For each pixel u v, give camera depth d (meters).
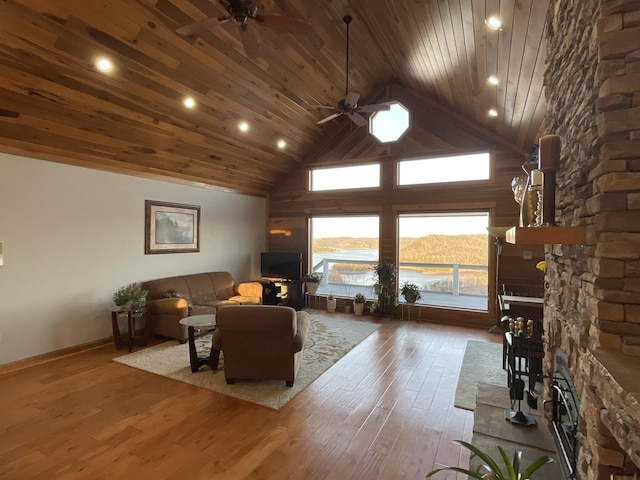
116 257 4.87
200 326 3.75
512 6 2.64
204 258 6.36
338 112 4.59
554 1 2.40
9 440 2.50
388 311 6.37
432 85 5.29
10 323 3.79
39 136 3.81
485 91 4.37
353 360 4.18
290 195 7.51
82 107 3.71
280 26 2.86
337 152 6.88
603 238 1.44
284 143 6.36
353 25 4.39
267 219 7.82
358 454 2.38
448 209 5.96
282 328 3.29
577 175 1.82
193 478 2.14
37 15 2.77
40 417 2.82
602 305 1.44
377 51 5.05
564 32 2.15
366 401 3.14
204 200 6.36
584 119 1.72
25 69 3.09
